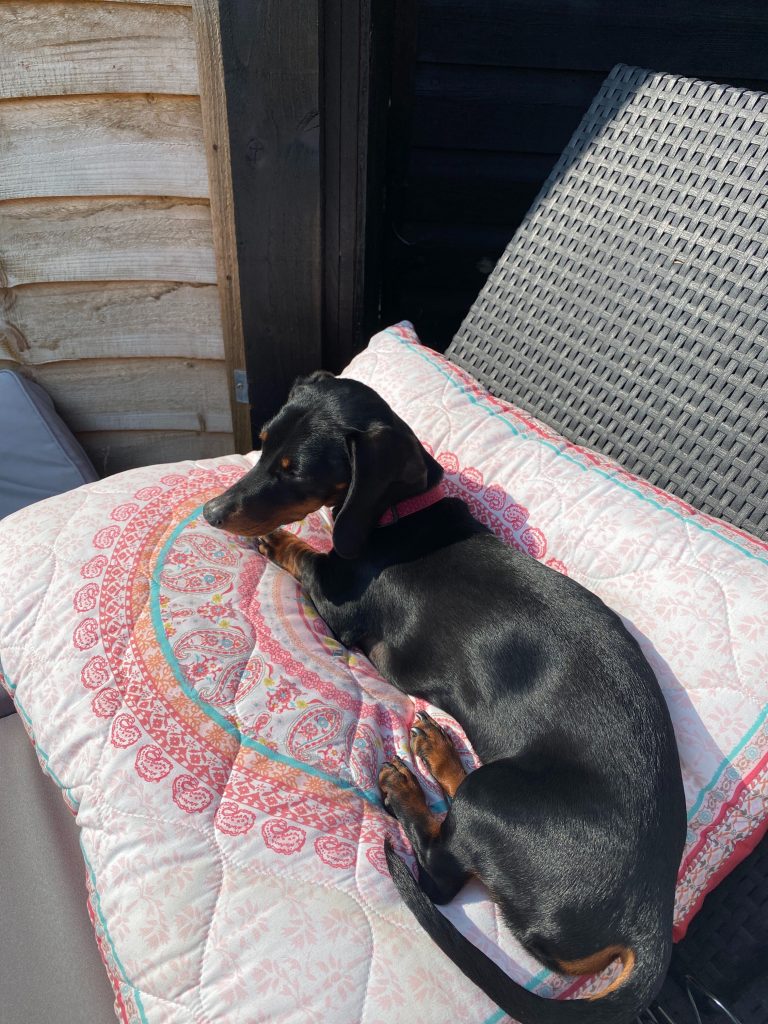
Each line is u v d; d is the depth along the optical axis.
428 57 1.11
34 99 0.80
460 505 0.70
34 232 0.87
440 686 0.64
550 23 1.08
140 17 0.75
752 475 0.64
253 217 0.86
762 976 0.54
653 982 0.46
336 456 0.68
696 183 0.72
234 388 1.01
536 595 0.60
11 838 0.61
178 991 0.45
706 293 0.70
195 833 0.49
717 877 0.54
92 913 0.50
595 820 0.50
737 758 0.52
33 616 0.61
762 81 1.11
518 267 0.82
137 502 0.69
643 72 0.79
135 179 0.85
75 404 1.01
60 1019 0.51
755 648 0.54
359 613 0.68
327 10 0.75
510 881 0.50
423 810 0.55
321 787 0.53
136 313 0.94
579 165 0.80
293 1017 0.44
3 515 0.94
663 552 0.60
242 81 0.77
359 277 0.92
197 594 0.62
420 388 0.77
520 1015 0.45
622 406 0.72
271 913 0.47
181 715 0.54
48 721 0.56
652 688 0.54
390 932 0.47
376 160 1.04
